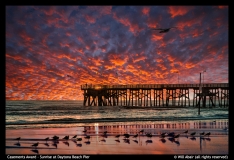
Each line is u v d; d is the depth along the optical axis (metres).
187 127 25.48
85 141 17.73
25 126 28.91
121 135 19.41
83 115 47.62
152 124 29.27
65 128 26.11
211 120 34.19
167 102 62.66
